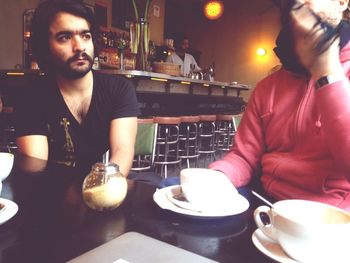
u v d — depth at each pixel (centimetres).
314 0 79
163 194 92
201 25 1071
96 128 168
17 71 479
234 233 73
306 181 106
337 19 87
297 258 60
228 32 1033
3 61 646
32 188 99
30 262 58
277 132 117
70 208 84
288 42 89
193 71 695
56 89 165
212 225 77
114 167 84
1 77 498
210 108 691
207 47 1070
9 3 645
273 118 118
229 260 62
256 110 124
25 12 667
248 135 126
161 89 527
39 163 130
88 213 81
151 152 220
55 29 144
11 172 115
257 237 70
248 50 1005
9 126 456
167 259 57
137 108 170
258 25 981
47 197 91
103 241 67
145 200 91
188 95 591
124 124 163
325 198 103
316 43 78
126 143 160
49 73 166
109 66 789
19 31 665
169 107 555
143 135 217
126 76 430
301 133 109
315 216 67
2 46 641
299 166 108
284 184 112
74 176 112
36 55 161
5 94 501
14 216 78
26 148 162
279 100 117
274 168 114
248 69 1012
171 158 507
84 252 62
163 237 70
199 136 538
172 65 517
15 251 62
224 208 83
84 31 146
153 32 932
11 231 70
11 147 432
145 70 452
